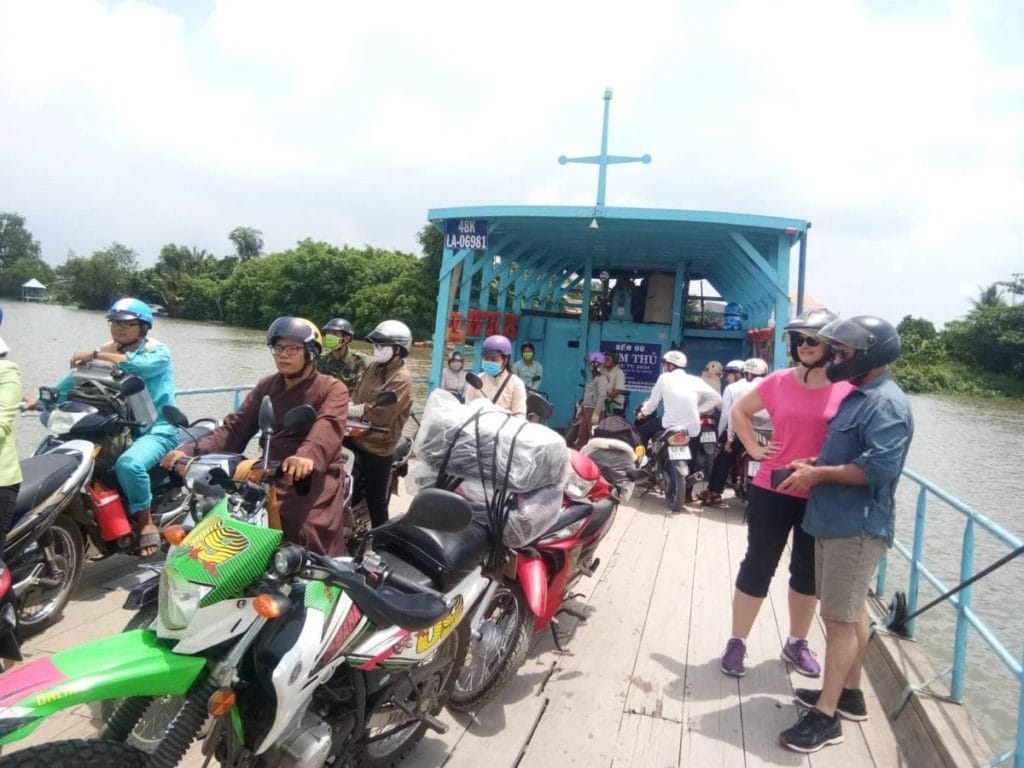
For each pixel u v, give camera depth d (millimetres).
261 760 2598
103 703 2809
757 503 4273
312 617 2590
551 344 11906
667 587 5766
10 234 115000
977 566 11062
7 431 3645
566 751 3588
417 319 48094
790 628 4500
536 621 3893
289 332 3510
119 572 5188
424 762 3420
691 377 8406
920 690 3910
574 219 8703
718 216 8266
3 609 3312
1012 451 26344
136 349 5000
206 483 2672
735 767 3531
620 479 5672
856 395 3686
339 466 3611
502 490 3633
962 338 59969
